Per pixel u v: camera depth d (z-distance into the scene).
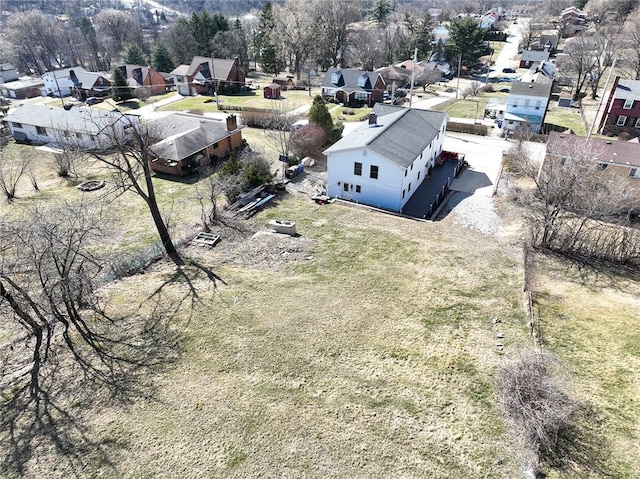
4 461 12.28
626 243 22.45
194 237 25.22
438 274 21.09
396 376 15.01
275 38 86.25
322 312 18.33
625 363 15.66
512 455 12.15
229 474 11.84
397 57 91.06
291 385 14.68
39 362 15.99
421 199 31.83
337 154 30.48
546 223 23.30
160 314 18.36
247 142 43.72
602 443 12.48
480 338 16.77
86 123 42.16
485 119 55.19
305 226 26.50
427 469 11.87
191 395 14.34
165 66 82.75
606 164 29.84
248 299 19.25
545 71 79.25
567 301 19.30
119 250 24.41
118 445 12.69
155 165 36.25
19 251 16.89
